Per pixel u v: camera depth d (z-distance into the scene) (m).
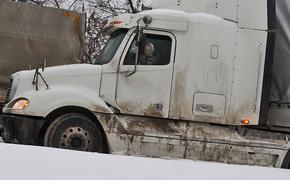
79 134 8.15
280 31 9.23
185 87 8.60
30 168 4.36
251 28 8.90
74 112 8.27
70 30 11.05
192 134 8.53
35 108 8.09
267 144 8.77
